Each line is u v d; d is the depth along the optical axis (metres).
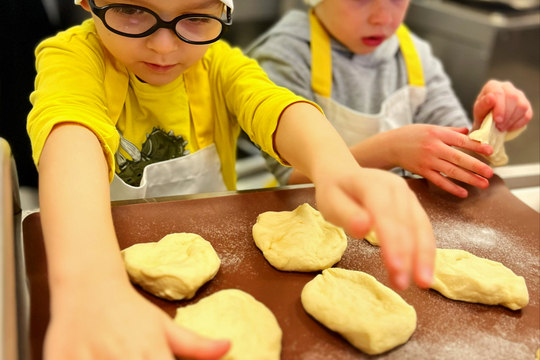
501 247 0.53
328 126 0.51
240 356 0.35
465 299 0.45
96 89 0.56
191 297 0.42
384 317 0.40
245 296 0.41
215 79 0.75
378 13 0.90
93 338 0.31
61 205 0.39
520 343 0.41
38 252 0.43
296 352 0.38
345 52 1.02
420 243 0.33
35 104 0.52
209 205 0.54
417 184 0.64
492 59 1.53
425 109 1.10
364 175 0.37
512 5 1.60
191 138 0.73
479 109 0.69
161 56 0.56
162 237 0.49
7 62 0.95
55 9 0.97
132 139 0.67
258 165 1.22
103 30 0.55
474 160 0.61
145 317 0.32
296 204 0.57
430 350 0.39
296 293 0.44
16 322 0.35
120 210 0.51
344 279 0.45
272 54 0.98
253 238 0.50
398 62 1.07
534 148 1.70
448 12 1.62
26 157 1.04
